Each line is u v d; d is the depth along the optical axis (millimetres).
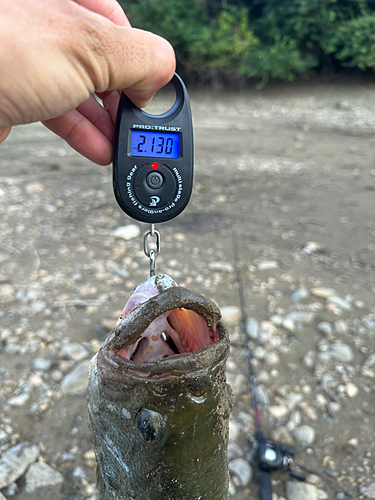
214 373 192
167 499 203
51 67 198
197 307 197
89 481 401
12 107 205
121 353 206
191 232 904
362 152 1651
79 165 1290
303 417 478
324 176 1343
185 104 265
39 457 420
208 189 1187
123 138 257
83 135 287
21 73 196
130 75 216
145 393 188
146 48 214
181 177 264
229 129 2170
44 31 195
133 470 206
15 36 192
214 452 204
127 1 3287
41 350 544
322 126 2223
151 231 271
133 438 198
